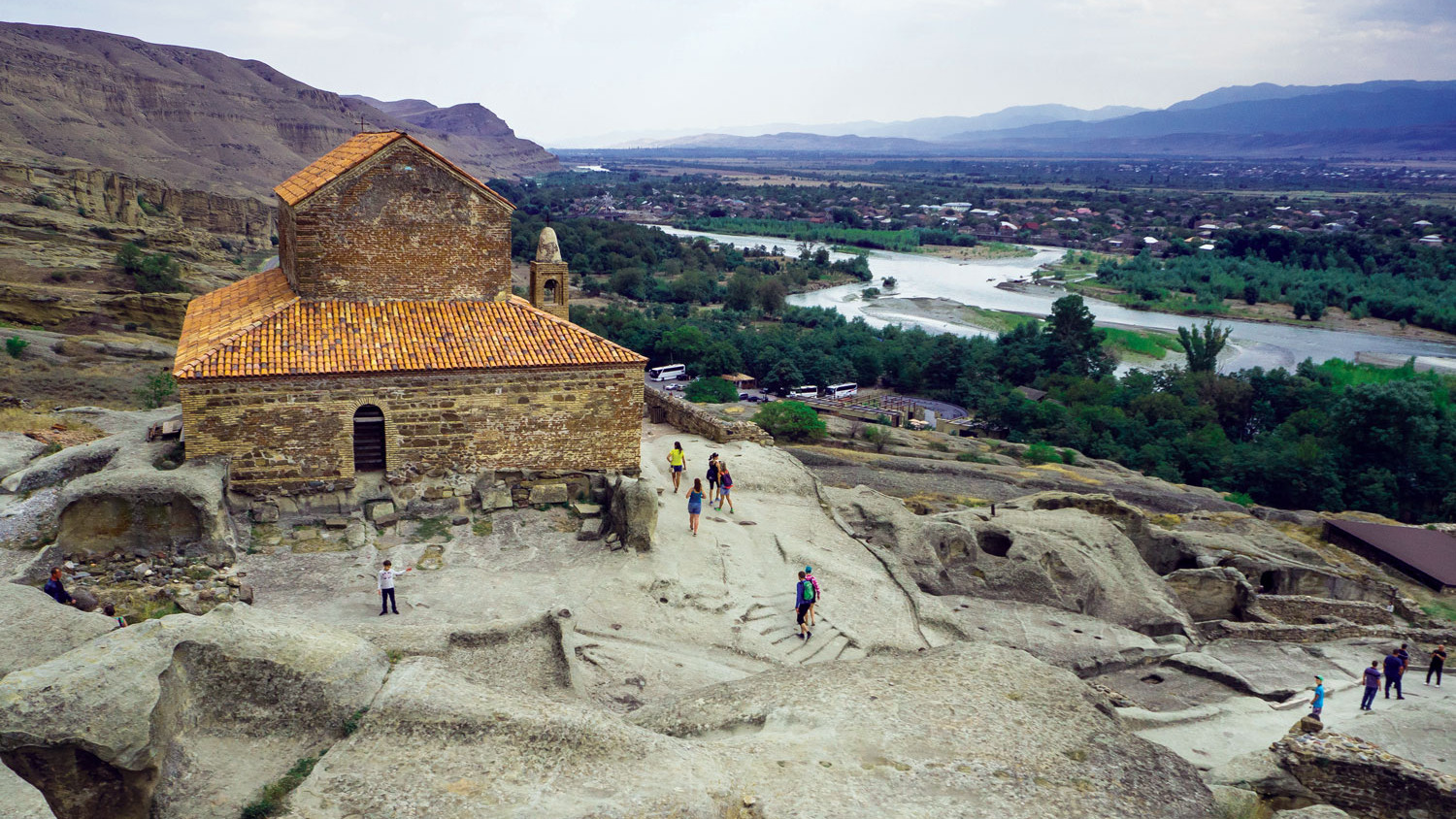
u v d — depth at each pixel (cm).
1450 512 6625
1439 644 3459
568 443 2998
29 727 1109
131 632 1332
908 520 3400
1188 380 9569
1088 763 1438
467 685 1495
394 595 2258
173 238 10800
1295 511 6284
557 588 2434
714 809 1241
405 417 2791
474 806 1212
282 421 2655
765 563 2786
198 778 1255
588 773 1305
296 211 2856
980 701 1609
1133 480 6222
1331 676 3017
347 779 1253
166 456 2700
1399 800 1788
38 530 2262
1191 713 2564
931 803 1306
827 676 1727
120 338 6800
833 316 14112
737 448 3800
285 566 2456
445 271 3078
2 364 5406
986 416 9362
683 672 2094
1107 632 3123
